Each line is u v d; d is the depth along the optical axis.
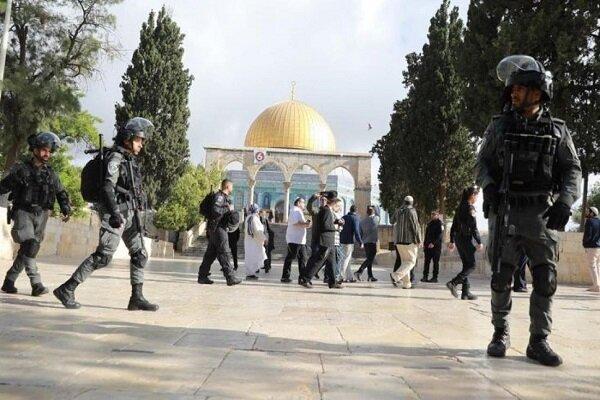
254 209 13.65
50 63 27.94
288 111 74.12
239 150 60.66
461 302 8.73
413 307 7.61
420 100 34.03
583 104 20.44
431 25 34.31
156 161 39.22
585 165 20.69
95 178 5.61
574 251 16.67
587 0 19.47
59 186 6.84
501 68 4.14
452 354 3.98
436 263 15.54
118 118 39.22
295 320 5.56
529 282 15.91
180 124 40.59
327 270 11.19
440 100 33.28
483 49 21.84
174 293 8.23
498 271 4.04
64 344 3.69
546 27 19.66
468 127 22.83
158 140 39.06
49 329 4.26
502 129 4.09
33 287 6.54
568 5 20.00
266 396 2.63
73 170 37.66
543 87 3.93
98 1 28.23
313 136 73.25
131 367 3.12
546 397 2.83
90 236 21.97
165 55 40.09
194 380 2.88
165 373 3.01
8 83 24.55
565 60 19.22
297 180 79.12
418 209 34.75
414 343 4.39
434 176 33.25
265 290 9.72
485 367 3.55
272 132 72.88
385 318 6.09
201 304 6.79
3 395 2.47
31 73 27.83
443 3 34.19
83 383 2.74
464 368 3.50
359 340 4.42
